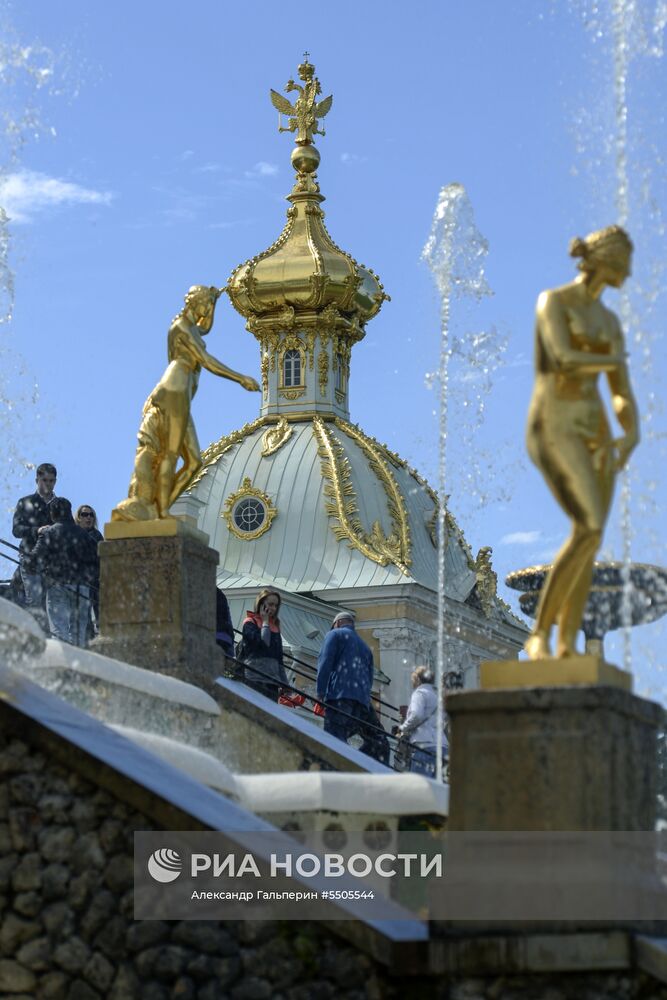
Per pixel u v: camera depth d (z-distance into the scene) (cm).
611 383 1638
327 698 2992
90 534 3027
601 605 2698
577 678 1547
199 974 1569
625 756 1544
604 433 1630
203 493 11438
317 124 12088
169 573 2659
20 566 2845
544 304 1625
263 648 3109
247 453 11550
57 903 1609
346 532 11106
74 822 1616
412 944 1532
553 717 1532
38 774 1630
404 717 3359
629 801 1540
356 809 1984
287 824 1977
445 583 9675
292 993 1551
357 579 10881
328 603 10781
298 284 11731
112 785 1608
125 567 2672
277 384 11762
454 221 3303
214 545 11281
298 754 2598
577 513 1596
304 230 11956
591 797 1515
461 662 9631
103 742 1675
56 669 2231
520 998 1504
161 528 2677
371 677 3023
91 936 1596
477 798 1541
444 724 2961
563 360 1608
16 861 1622
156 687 2427
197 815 1595
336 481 11256
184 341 2742
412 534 11262
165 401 2728
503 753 1539
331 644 2998
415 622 10812
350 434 11631
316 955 1553
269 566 11119
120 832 1608
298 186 11988
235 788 1961
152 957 1580
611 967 1491
